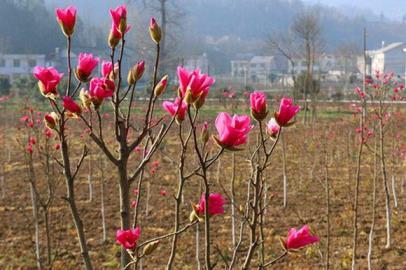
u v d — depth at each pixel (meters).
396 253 7.09
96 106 1.90
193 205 1.97
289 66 73.06
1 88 31.25
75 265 6.79
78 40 59.22
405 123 14.91
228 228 7.91
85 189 10.34
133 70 1.95
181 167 1.98
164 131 2.14
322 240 7.46
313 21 27.78
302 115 21.33
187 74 1.80
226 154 13.28
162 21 36.38
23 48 58.31
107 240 7.65
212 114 17.84
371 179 10.88
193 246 7.27
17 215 8.72
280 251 7.03
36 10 62.34
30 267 6.69
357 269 6.63
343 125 15.84
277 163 12.47
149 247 1.90
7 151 13.90
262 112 1.83
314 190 10.16
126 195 1.96
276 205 9.20
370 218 8.44
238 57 85.19
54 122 1.90
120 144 1.96
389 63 63.09
